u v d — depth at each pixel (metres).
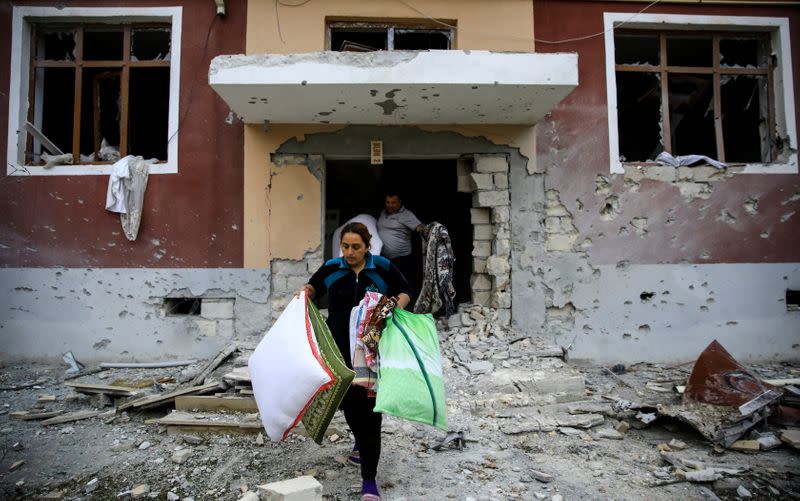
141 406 4.16
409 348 2.87
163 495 3.04
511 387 4.53
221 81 4.48
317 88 4.60
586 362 5.69
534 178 5.73
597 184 5.79
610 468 3.41
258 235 5.57
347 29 5.84
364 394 2.84
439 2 5.71
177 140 5.62
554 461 3.49
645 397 4.66
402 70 4.50
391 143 5.65
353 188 8.49
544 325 5.68
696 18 5.92
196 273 5.56
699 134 7.68
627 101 7.70
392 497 2.94
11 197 5.57
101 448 3.65
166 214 5.59
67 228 5.56
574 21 5.85
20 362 5.47
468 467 3.33
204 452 3.55
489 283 5.82
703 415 3.87
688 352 5.75
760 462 3.50
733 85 6.57
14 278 5.52
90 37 6.25
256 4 5.62
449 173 8.40
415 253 6.22
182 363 5.37
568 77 4.57
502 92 4.73
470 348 5.25
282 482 2.84
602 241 5.76
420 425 3.93
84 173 5.59
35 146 5.85
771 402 3.87
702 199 5.83
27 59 5.73
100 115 6.47
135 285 5.54
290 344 2.81
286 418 2.74
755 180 5.85
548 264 5.71
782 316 5.81
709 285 5.79
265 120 5.45
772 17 5.98
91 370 5.30
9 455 3.56
